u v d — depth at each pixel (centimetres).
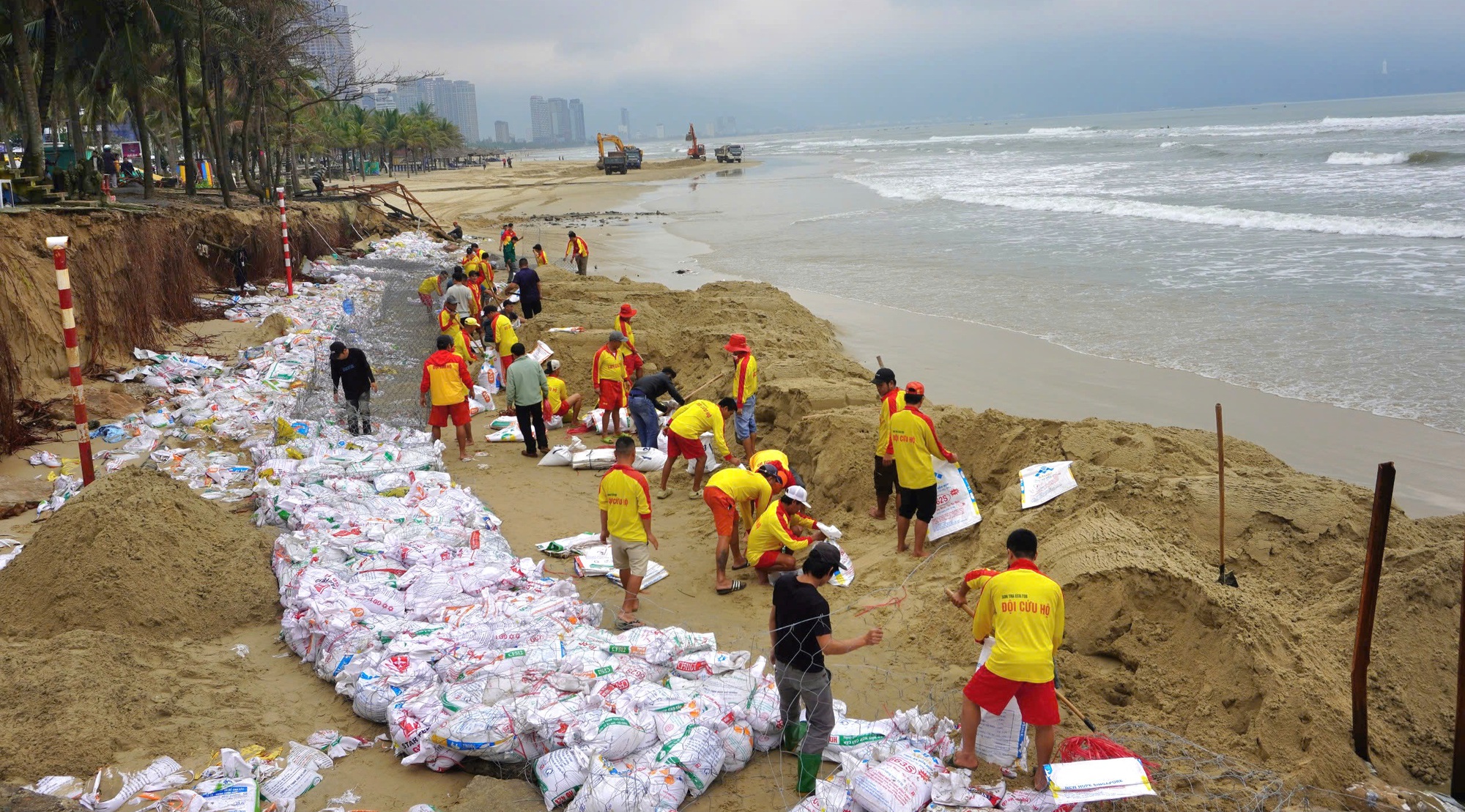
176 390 1377
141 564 703
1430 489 971
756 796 524
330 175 8544
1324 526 682
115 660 612
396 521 845
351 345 1625
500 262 2998
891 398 842
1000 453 898
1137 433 859
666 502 1029
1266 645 565
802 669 513
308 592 684
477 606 697
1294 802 489
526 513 985
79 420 913
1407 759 532
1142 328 1680
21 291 1317
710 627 737
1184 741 539
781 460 848
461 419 1150
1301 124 10081
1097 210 3475
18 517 911
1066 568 658
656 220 4359
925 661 661
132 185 3838
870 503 932
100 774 498
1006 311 1892
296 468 962
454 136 16075
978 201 4153
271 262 2553
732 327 1606
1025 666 494
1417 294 1781
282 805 500
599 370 1237
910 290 2197
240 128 5056
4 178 1925
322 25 3697
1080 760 504
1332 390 1284
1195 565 646
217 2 3120
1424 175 3759
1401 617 596
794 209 4494
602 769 496
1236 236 2642
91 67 3134
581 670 584
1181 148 6956
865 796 492
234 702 602
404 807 509
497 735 531
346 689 611
